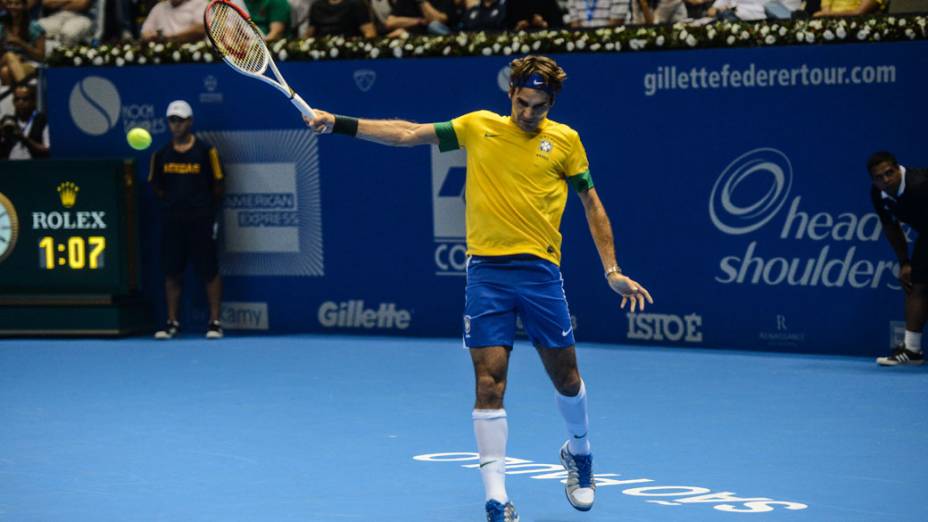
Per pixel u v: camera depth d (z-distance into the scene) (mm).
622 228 30531
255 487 18609
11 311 34344
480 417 15281
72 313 34094
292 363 29453
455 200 32219
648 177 30109
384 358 29781
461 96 31781
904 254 26766
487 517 15156
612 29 30016
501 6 33312
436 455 20391
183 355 30969
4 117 37375
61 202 34156
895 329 27922
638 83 29906
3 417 24094
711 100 29203
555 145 15695
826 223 28375
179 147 33219
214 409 24500
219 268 34375
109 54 34562
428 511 17109
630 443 20906
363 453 20625
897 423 21906
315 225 33594
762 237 29109
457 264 32438
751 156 28984
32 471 19875
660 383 25953
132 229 34562
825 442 20656
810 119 28234
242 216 34156
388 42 32281
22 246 34500
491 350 15477
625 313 30812
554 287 15766
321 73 33031
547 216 15656
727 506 16984
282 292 34156
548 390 25438
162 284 35125
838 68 27797
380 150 32781
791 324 29031
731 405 23703
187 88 34094
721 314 29766
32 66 38125
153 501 17938
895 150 27469
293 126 33406
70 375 28609
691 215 29781
